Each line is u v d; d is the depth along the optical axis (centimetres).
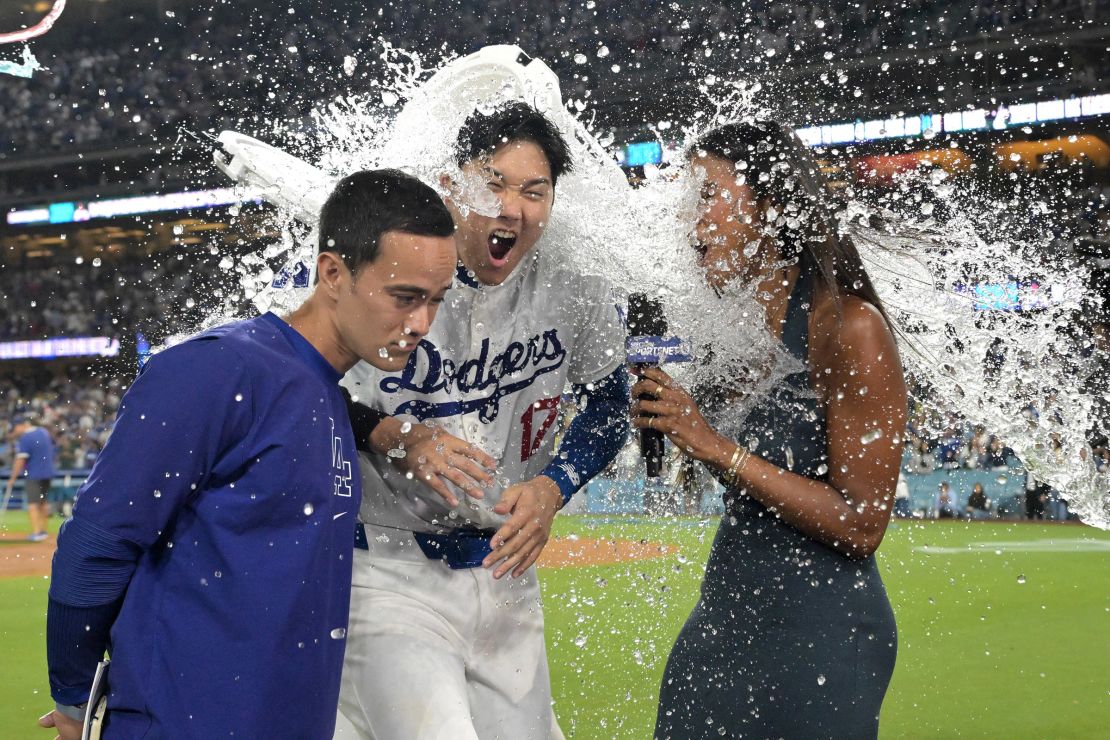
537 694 228
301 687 161
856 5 1566
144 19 2064
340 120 238
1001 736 371
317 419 164
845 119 1544
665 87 1653
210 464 156
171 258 2312
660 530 890
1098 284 796
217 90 2030
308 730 163
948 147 1514
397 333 167
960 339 266
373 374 209
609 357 229
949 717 396
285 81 1958
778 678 203
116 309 2322
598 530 945
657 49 1669
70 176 2244
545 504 212
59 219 2277
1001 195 1466
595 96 1708
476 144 196
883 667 206
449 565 219
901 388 200
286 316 174
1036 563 808
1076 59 1476
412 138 220
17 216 2308
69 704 166
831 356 200
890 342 200
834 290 202
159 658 156
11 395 2325
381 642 204
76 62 2141
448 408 216
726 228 207
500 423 222
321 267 167
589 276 220
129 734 156
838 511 198
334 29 1895
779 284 210
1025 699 419
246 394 157
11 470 1695
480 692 222
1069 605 620
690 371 219
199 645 155
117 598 157
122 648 156
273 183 224
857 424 198
